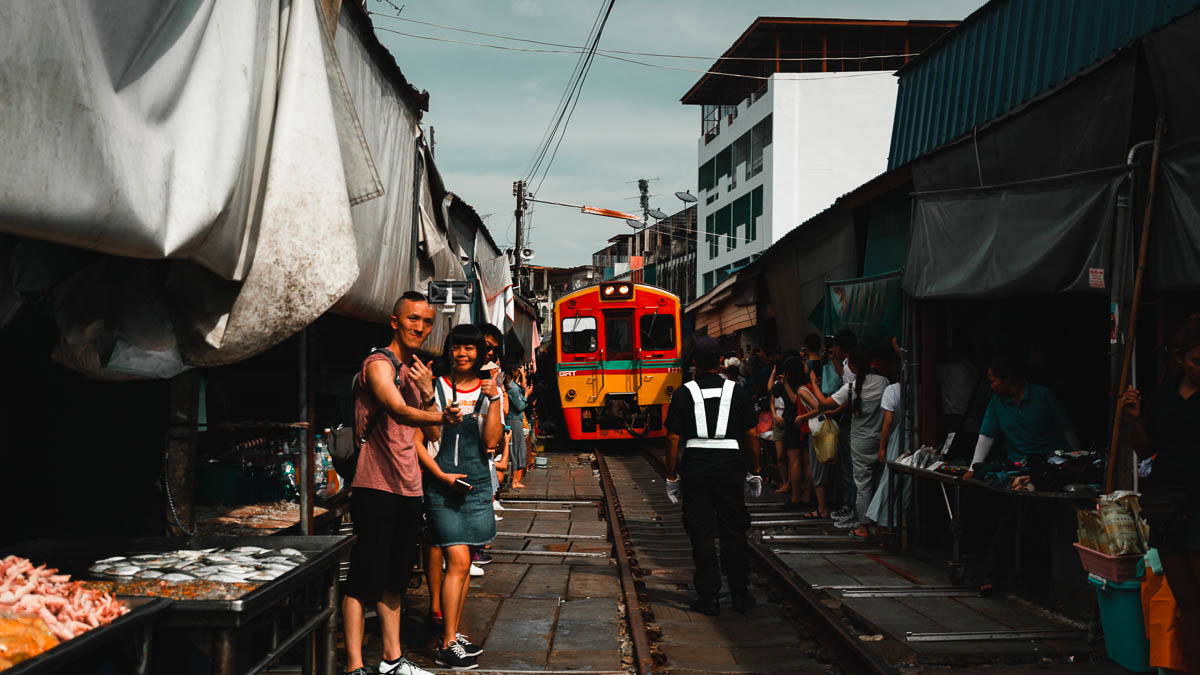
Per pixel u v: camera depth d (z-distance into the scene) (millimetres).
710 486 6457
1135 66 5570
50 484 4402
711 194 42438
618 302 18438
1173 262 5043
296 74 3758
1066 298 8141
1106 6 7723
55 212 2379
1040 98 6512
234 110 3238
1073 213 5840
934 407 8219
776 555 8062
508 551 8492
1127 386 5320
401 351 4621
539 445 19281
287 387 6105
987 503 7863
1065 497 5625
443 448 5078
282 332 3812
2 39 2121
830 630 5570
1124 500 4914
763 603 6648
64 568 3674
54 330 4176
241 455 5434
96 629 2463
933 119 11289
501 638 5590
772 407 12344
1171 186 5074
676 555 8688
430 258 7590
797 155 34500
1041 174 6621
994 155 7223
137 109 2717
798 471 10906
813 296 13219
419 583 6969
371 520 4379
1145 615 4625
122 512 4438
